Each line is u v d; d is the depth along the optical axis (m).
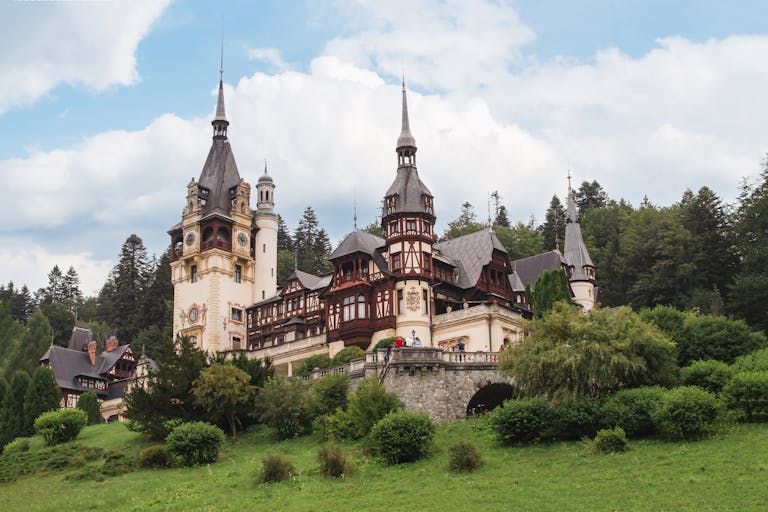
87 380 98.50
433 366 51.62
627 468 37.78
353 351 65.00
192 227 94.56
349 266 78.00
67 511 40.94
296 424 52.25
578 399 44.91
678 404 40.97
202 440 48.62
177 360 56.75
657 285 89.38
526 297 82.31
